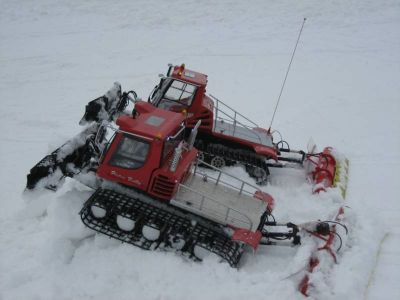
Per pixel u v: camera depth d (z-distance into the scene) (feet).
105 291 22.63
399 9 72.59
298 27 65.72
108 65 52.26
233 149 34.91
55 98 44.88
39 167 24.53
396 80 51.83
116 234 25.40
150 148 24.61
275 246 27.48
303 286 23.13
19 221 27.22
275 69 53.62
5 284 22.57
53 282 22.89
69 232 25.52
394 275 25.41
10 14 64.75
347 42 61.62
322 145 39.24
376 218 29.50
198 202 26.30
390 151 38.50
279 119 43.21
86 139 27.73
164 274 23.77
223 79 50.60
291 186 33.86
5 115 41.39
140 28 63.00
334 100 47.21
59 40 58.18
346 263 24.99
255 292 22.79
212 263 24.34
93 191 28.12
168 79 34.27
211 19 66.90
